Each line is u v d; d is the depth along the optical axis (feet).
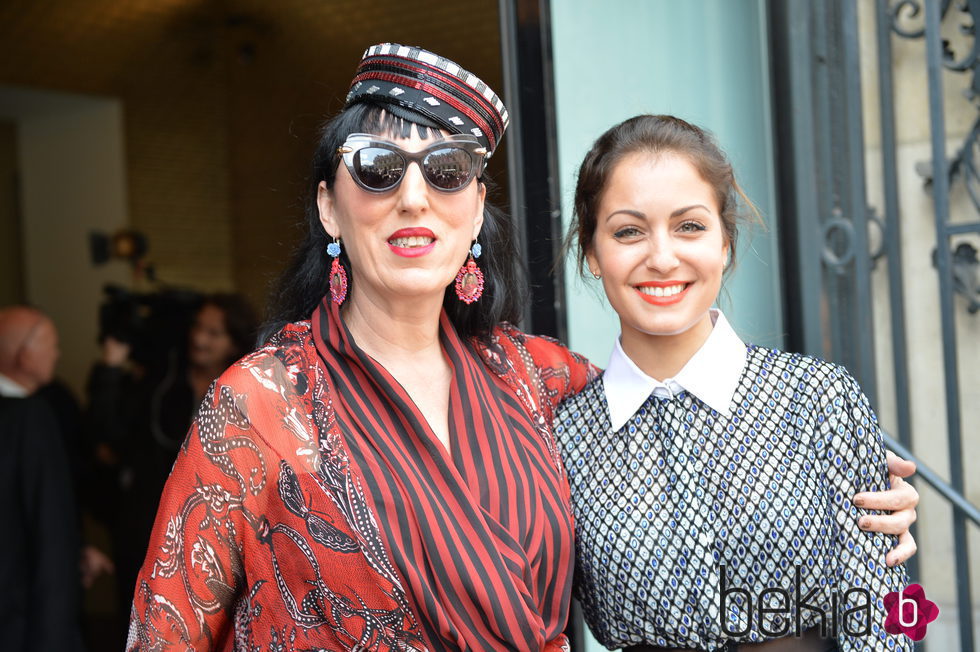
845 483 4.71
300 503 4.29
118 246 23.22
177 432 11.91
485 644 4.26
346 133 4.64
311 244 5.00
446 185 4.51
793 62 8.58
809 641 4.71
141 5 23.27
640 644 4.92
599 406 5.23
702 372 4.95
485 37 22.38
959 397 8.00
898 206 8.39
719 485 4.75
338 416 4.50
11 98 22.70
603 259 5.00
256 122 26.53
